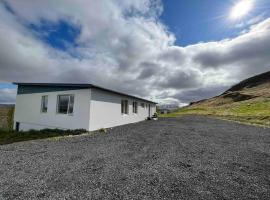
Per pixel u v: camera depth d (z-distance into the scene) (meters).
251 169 5.25
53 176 4.45
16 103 16.31
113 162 5.61
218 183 4.23
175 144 8.43
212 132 12.69
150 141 9.05
